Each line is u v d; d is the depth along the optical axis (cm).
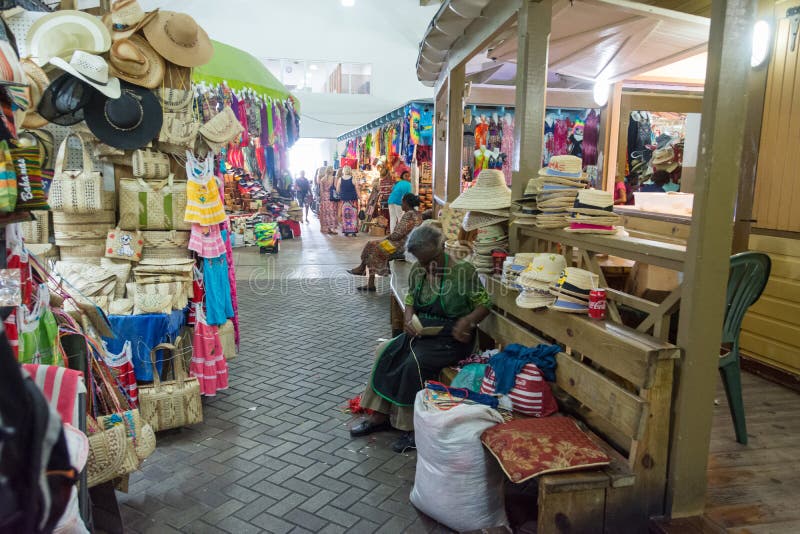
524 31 377
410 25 2064
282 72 2048
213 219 400
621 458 250
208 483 313
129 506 290
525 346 335
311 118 1833
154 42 380
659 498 245
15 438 102
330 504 293
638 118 782
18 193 218
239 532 270
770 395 388
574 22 464
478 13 442
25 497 102
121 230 388
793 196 410
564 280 293
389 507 290
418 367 350
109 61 368
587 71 651
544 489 229
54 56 357
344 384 464
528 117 388
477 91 852
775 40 424
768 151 432
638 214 602
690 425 238
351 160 1645
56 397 200
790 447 309
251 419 397
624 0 405
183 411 364
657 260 253
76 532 173
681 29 453
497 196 425
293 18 1988
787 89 416
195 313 409
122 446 260
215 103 670
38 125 352
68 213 376
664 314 249
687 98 716
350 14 2031
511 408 294
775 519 244
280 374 488
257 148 1091
